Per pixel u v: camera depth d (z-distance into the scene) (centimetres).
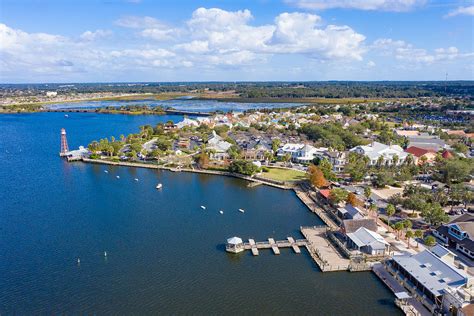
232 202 17112
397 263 10681
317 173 18275
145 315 9144
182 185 19850
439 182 18688
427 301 9294
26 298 9744
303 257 12025
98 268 11194
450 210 15050
